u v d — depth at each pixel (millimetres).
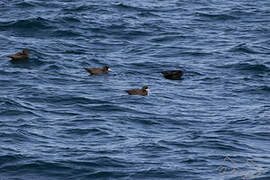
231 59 133250
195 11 184500
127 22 165750
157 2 197500
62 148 77062
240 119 91688
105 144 79000
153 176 68312
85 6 182250
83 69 122438
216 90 110438
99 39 149250
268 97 106375
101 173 69125
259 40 152000
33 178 68000
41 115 91188
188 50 141125
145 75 120375
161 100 102375
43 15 168375
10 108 93062
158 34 155750
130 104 98812
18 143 78312
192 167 70875
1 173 69000
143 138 81812
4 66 120938
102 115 92250
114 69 123312
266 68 125875
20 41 143000
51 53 133500
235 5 194250
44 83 110438
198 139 81375
